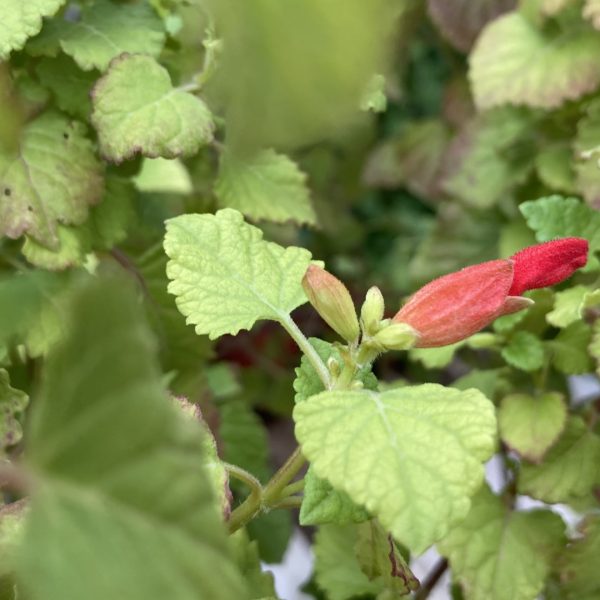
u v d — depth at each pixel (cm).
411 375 47
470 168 37
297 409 20
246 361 45
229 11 7
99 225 28
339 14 7
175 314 30
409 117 57
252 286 23
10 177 25
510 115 37
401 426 19
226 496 22
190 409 22
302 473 40
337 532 31
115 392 13
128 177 29
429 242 40
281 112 7
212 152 32
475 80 33
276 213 28
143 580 13
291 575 44
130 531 13
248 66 7
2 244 28
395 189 58
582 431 28
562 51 33
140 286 29
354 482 18
